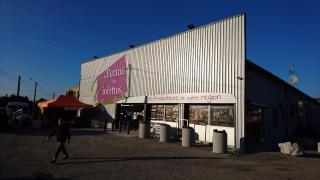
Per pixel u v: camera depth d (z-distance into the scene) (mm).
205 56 18812
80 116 31359
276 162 12516
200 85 18891
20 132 21156
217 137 14445
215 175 9500
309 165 12016
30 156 11391
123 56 27266
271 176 9695
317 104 39594
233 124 16656
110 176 8703
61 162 10500
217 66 17922
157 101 22203
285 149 14859
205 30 19047
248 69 18234
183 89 20172
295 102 28484
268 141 20719
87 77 33875
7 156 11164
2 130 21062
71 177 8383
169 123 21062
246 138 17203
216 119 17734
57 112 29641
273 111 22312
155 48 23250
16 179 7941
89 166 9992
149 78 23516
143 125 19766
